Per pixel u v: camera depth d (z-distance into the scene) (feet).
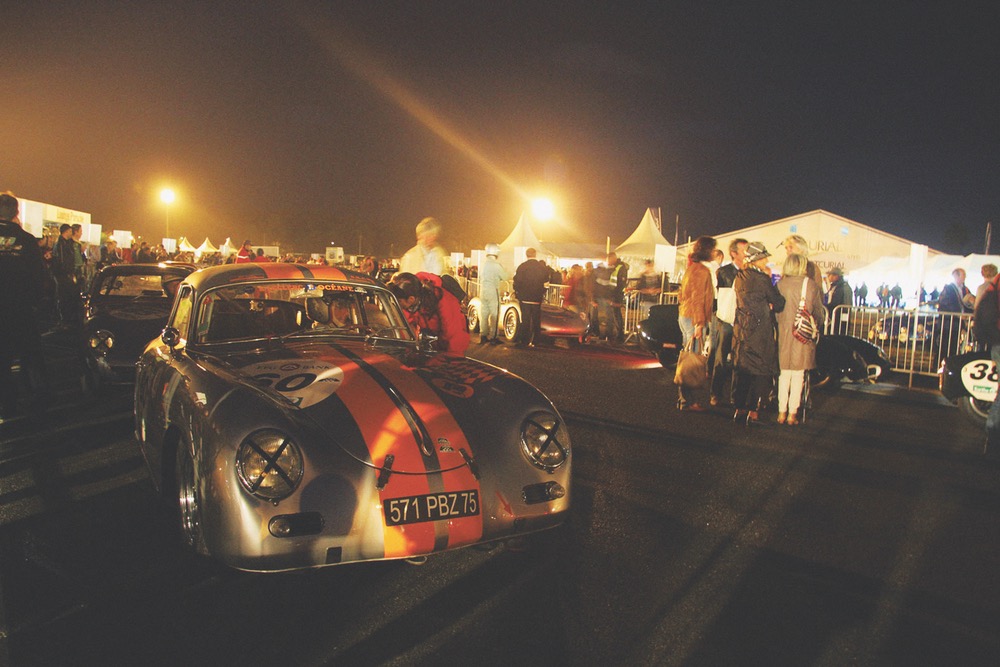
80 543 11.71
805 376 21.84
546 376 29.01
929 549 12.36
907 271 64.13
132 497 13.87
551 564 11.32
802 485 15.70
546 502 10.23
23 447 17.19
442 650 8.73
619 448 18.33
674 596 10.36
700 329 22.98
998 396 17.97
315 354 12.12
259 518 8.73
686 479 15.92
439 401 10.66
